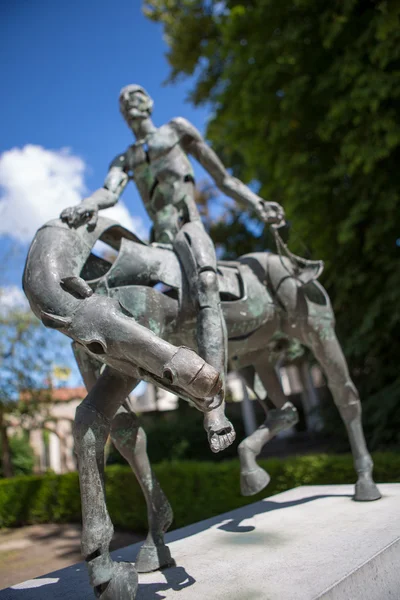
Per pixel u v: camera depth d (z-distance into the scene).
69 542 7.49
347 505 2.90
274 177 8.29
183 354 1.68
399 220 6.74
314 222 7.48
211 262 2.35
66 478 9.20
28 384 12.57
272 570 1.92
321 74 7.00
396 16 5.66
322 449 11.20
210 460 12.12
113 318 1.79
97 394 1.96
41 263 1.96
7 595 2.14
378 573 1.90
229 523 2.85
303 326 2.95
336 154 7.55
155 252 2.43
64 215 2.16
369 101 6.12
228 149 9.37
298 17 7.18
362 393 8.08
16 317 12.65
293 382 23.33
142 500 7.34
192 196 2.82
